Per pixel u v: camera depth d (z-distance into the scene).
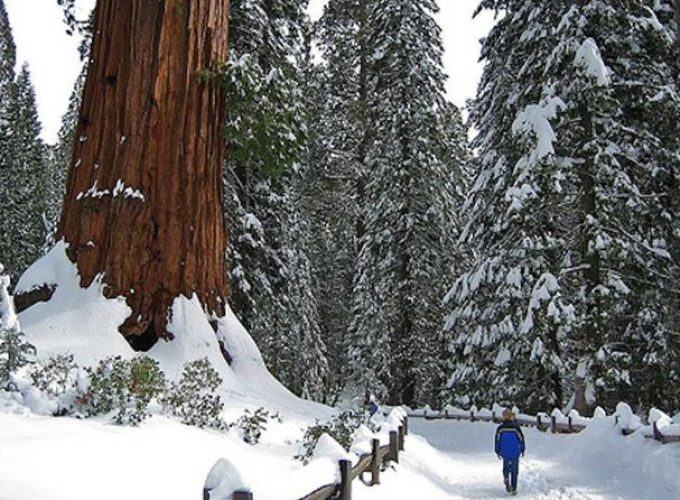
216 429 9.95
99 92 14.69
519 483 11.75
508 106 21.59
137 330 13.52
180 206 14.46
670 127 18.56
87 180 14.42
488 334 21.73
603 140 18.42
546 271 19.33
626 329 19.47
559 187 17.69
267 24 19.84
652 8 20.00
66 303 13.41
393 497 8.73
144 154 14.26
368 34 31.66
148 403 9.54
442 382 28.19
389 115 28.92
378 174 29.53
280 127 16.02
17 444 6.18
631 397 19.20
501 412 20.17
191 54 14.87
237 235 19.89
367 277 30.14
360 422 11.73
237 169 21.09
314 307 28.89
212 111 15.24
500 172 21.88
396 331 28.84
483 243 23.53
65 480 5.56
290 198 23.67
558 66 18.75
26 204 46.25
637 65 19.03
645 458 11.36
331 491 5.94
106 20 15.05
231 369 14.30
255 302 20.47
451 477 12.59
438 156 29.55
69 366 10.22
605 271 18.62
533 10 20.27
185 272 14.31
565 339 19.47
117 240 13.82
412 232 28.17
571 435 15.02
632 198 17.77
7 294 9.67
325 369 29.08
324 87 35.22
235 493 3.89
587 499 10.30
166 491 6.19
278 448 10.40
